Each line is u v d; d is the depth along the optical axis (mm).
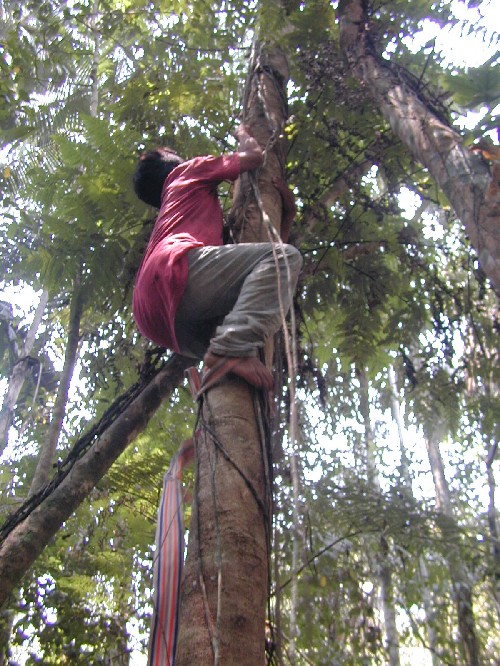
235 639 1533
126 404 3432
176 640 1637
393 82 4012
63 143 4023
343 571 4426
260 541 1765
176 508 1970
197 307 2314
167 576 1799
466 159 3156
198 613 1593
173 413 5250
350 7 4742
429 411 5258
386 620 5953
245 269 2279
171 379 3420
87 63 6949
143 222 4078
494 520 5383
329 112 4559
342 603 4449
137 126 4723
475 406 5230
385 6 4836
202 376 2133
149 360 3508
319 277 4691
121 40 6227
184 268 2322
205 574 1664
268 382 2086
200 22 5203
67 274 4105
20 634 4227
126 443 3301
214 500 1781
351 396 6898
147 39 5438
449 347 4703
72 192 4074
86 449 3443
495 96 3293
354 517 4441
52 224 4020
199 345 2473
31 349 8055
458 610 4914
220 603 1551
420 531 4434
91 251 4082
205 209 2656
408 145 3633
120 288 4230
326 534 4367
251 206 2877
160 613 1731
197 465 1941
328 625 4195
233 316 2148
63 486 3172
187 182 2725
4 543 3029
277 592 1688
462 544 4449
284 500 3395
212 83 4871
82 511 5109
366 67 4316
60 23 6082
